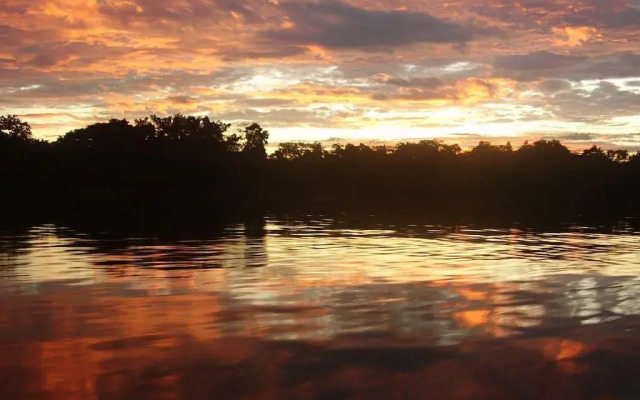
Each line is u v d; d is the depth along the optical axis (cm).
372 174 7388
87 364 610
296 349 664
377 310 850
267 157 7406
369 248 1708
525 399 535
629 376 589
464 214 3816
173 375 582
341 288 1023
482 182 7294
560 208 5016
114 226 2461
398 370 600
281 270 1235
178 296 942
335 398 531
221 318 797
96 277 1123
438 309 857
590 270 1267
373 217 3353
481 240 2014
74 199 5106
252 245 1756
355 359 632
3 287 1013
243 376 581
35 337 703
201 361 622
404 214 3712
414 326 761
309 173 7194
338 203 5391
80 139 6122
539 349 668
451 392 547
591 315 822
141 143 6250
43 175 5297
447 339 704
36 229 2278
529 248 1755
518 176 7269
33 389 546
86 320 782
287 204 5041
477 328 752
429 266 1316
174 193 6088
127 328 745
